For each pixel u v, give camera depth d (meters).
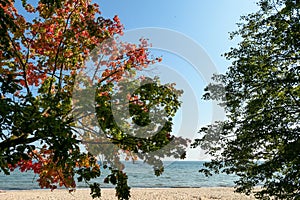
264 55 11.56
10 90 4.45
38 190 36.62
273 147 10.86
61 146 4.26
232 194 32.91
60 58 6.46
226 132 11.47
